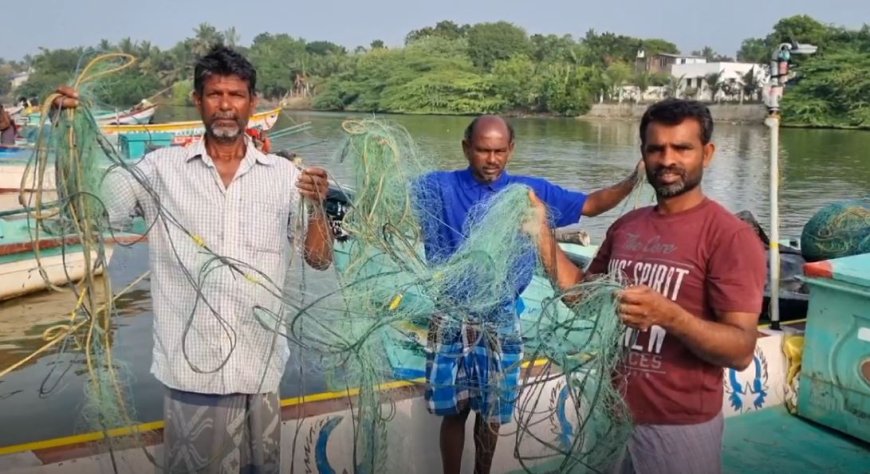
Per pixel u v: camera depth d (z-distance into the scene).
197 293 2.55
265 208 2.72
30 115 3.12
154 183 2.69
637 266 2.42
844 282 3.79
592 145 35.66
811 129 49.91
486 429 3.22
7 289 8.10
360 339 2.65
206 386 2.67
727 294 2.23
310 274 3.23
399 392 3.46
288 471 3.23
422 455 3.48
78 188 2.46
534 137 41.31
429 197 3.17
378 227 2.80
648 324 2.16
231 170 2.71
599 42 84.12
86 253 2.52
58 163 2.47
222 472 2.73
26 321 7.58
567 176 23.59
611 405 2.42
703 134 2.33
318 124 28.28
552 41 90.00
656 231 2.42
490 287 2.72
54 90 2.48
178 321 2.69
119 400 2.82
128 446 2.93
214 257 2.53
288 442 3.22
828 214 5.85
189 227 2.67
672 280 2.33
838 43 59.25
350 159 2.89
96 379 2.73
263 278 2.72
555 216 3.36
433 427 3.49
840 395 3.91
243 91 2.66
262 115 21.36
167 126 17.64
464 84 65.44
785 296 6.45
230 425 2.73
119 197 2.68
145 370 6.02
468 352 3.04
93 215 2.53
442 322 3.01
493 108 65.31
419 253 3.06
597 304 2.36
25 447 2.94
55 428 5.08
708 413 2.36
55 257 8.31
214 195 2.67
